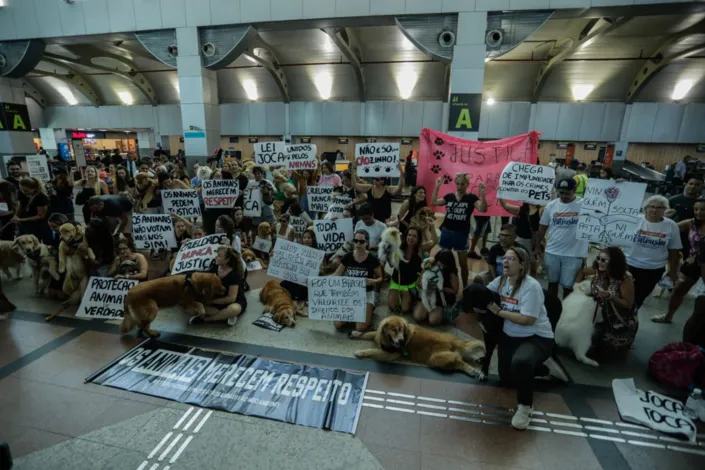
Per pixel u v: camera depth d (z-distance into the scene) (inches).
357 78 725.9
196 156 471.8
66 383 136.3
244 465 103.6
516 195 208.5
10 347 159.2
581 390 137.6
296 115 818.2
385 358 153.6
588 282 159.2
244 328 178.5
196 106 457.7
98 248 197.9
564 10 358.0
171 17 437.7
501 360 134.2
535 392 136.3
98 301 180.1
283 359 153.5
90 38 478.3
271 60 703.1
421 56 661.3
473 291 131.6
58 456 105.4
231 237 218.4
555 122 736.3
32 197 229.3
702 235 174.4
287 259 193.2
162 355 153.6
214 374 141.8
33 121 952.3
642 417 122.8
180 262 185.2
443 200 223.8
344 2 393.4
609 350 163.3
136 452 107.3
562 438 115.6
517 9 362.0
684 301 217.6
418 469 103.3
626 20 431.2
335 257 207.9
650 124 705.0
